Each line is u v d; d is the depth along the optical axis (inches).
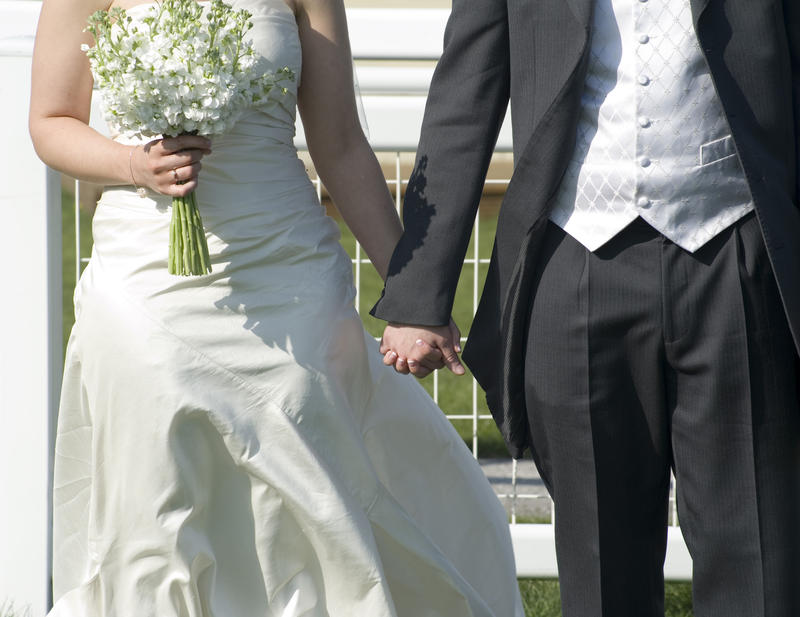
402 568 387.5
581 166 314.5
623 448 322.0
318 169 403.5
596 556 328.8
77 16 368.2
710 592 324.8
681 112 305.3
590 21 308.2
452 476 416.5
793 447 316.5
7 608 500.1
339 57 389.1
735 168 307.6
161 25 340.5
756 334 306.0
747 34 303.1
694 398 313.3
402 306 340.2
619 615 334.3
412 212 341.7
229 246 361.4
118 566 367.2
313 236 375.6
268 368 362.3
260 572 370.9
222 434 359.6
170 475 357.7
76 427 394.0
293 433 362.0
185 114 332.5
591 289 310.8
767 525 314.5
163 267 362.0
